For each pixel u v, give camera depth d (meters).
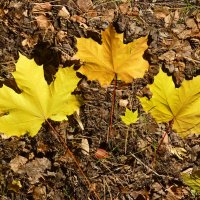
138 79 0.92
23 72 0.74
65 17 0.96
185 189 0.85
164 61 0.93
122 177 0.86
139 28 0.95
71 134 0.88
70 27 0.95
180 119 0.78
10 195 0.83
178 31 0.96
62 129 0.88
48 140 0.87
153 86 0.77
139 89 0.91
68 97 0.76
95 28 0.95
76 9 0.96
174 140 0.88
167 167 0.87
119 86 0.91
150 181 0.86
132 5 0.97
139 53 0.81
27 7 0.96
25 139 0.87
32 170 0.85
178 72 0.92
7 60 0.91
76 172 0.85
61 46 0.93
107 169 0.86
